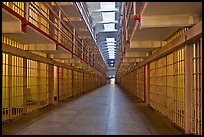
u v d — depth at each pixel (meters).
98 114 7.18
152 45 7.16
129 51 9.48
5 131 4.86
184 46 4.72
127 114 7.19
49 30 8.67
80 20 11.20
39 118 6.43
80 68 17.73
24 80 7.14
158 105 7.75
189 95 4.60
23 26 4.88
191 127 4.58
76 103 10.55
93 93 18.22
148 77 9.70
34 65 9.35
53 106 9.36
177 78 5.48
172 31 5.73
